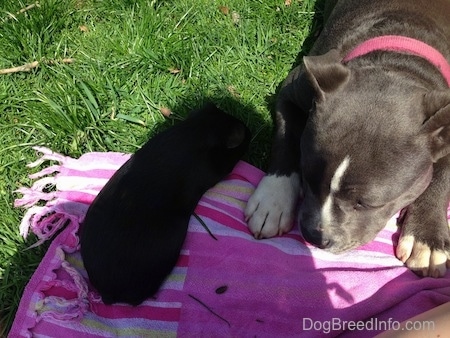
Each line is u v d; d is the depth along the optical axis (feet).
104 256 1.98
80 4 2.79
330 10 2.71
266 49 2.76
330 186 1.86
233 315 2.00
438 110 1.82
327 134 1.86
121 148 2.43
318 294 2.04
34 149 2.37
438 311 1.63
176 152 2.15
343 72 1.90
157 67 2.64
